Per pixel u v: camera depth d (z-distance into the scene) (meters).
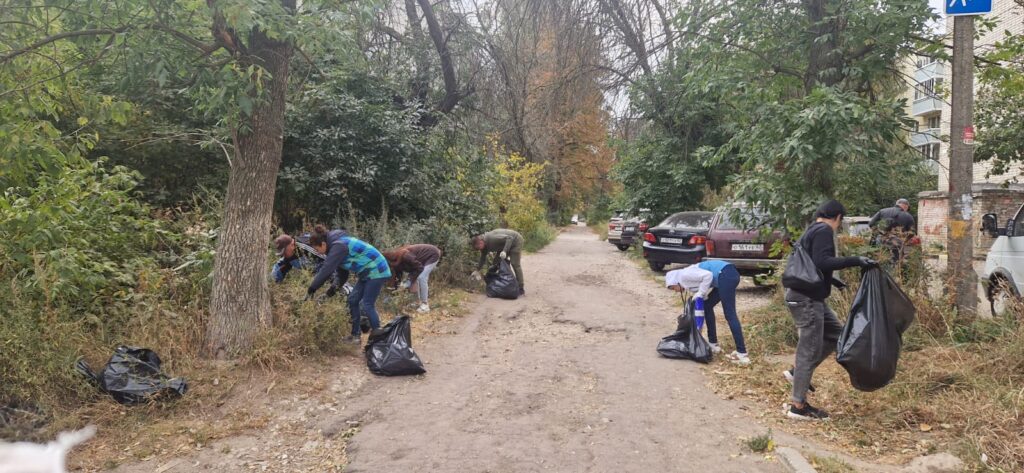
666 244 13.25
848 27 7.93
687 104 15.27
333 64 11.23
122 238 6.56
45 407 4.26
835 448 4.16
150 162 9.38
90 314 5.46
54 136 5.68
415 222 10.80
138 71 5.42
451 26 13.68
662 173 17.66
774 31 8.54
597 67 12.78
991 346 5.30
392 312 8.50
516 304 10.01
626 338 7.63
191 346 5.55
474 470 3.86
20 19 5.70
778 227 7.96
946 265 6.66
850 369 4.40
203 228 7.69
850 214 8.01
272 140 5.81
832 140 7.05
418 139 11.28
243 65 5.61
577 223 61.56
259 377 5.34
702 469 3.86
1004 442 3.82
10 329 4.42
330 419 4.76
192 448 4.18
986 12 5.97
